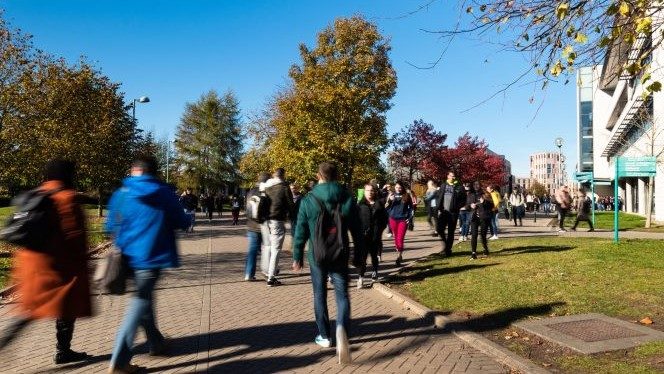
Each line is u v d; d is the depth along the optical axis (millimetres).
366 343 5516
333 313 6918
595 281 7883
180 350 5293
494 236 16891
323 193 5238
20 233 4203
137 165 4785
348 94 31109
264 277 10109
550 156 172625
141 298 4574
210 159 64812
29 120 18766
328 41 33094
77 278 4480
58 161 4574
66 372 4621
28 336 5797
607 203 52969
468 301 7125
